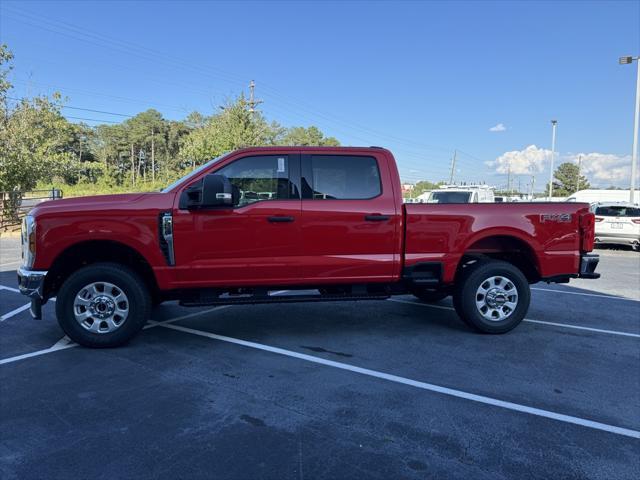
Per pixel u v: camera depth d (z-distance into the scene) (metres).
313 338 5.48
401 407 3.70
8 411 3.55
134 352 4.91
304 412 3.59
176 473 2.78
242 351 4.98
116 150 105.25
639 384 4.24
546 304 7.59
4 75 20.72
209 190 4.78
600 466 2.93
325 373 4.38
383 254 5.39
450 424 3.43
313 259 5.23
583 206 5.77
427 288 5.72
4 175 20.14
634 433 3.36
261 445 3.10
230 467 2.85
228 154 5.21
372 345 5.25
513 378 4.34
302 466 2.87
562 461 2.98
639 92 22.12
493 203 5.67
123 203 4.90
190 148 30.05
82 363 4.57
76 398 3.79
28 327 5.79
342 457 2.97
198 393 3.90
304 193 5.25
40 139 21.95
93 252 5.22
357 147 5.42
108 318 4.98
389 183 5.43
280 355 4.88
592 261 5.75
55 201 4.98
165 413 3.54
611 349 5.23
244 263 5.11
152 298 5.45
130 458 2.93
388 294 5.61
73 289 4.88
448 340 5.48
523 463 2.94
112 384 4.07
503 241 5.89
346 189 5.36
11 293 7.71
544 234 5.68
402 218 5.41
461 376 4.36
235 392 3.93
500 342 5.44
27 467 2.82
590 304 7.60
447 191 18.75
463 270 5.73
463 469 2.86
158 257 4.96
